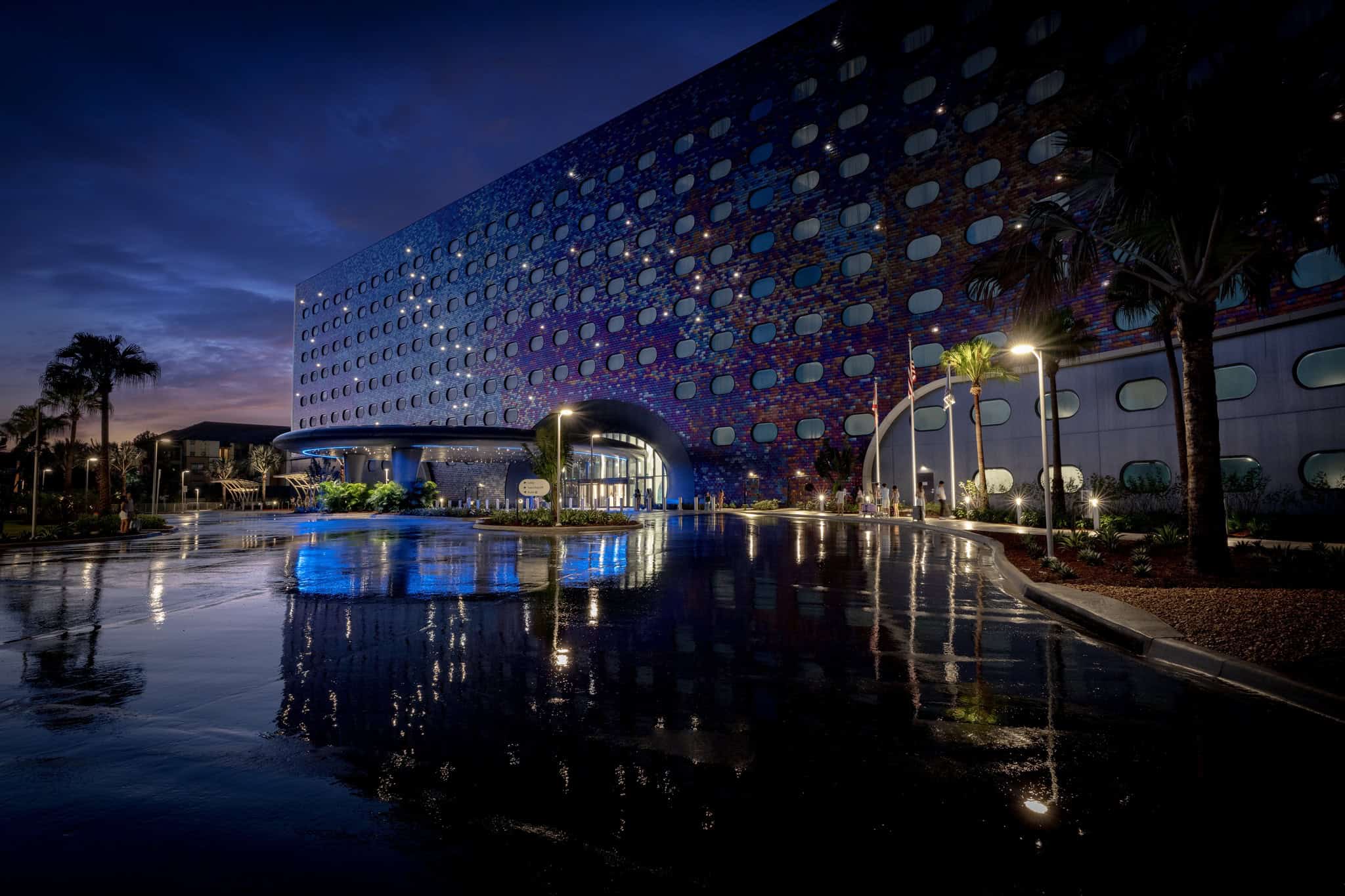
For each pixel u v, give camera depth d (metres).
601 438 58.84
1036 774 3.86
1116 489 28.75
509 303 66.75
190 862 2.92
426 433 52.88
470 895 2.69
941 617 8.73
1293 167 10.54
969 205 39.28
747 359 48.91
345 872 2.86
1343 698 4.94
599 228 59.50
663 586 11.53
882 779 3.78
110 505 38.84
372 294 83.12
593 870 2.87
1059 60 36.34
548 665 6.29
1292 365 24.25
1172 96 11.09
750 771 3.90
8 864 2.89
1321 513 23.14
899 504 38.53
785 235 47.59
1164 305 19.20
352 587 11.60
